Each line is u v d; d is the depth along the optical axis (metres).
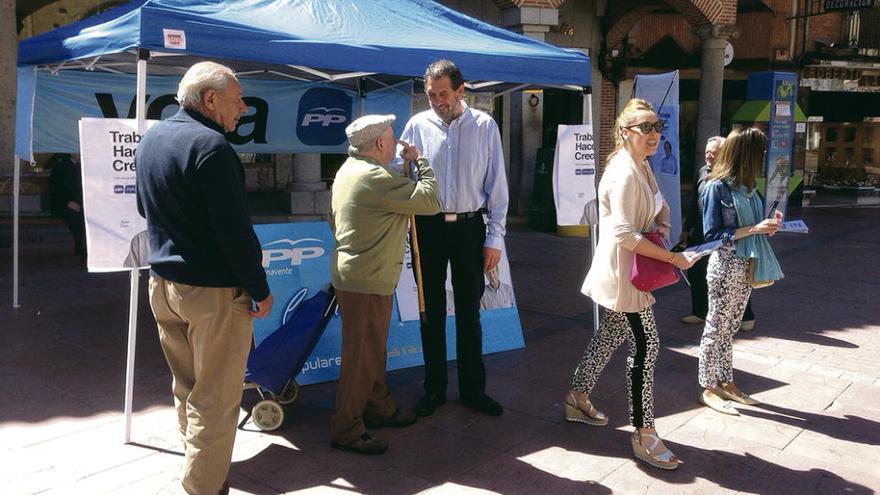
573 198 5.75
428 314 4.46
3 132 10.60
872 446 4.15
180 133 2.95
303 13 4.57
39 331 6.15
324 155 16.06
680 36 15.70
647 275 3.60
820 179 19.52
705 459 3.95
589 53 14.46
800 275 9.04
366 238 3.74
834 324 6.79
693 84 17.08
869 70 17.67
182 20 3.75
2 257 9.37
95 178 3.74
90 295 7.41
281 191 14.95
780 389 5.05
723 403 4.64
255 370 4.12
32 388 4.85
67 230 10.59
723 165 4.59
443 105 4.11
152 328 6.31
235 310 3.09
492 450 4.03
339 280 3.79
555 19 10.29
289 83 6.74
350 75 6.20
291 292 4.94
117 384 4.95
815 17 16.75
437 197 3.85
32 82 6.09
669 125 7.39
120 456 3.85
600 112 14.82
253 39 3.96
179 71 6.25
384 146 3.80
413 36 4.82
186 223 2.96
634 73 15.12
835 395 4.94
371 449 3.94
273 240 4.92
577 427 4.35
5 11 10.34
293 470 3.76
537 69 5.14
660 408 4.69
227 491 3.32
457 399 4.77
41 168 11.58
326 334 5.05
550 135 14.74
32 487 3.50
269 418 4.18
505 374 5.30
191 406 3.15
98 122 3.72
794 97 12.84
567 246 11.07
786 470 3.84
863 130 18.78
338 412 3.93
